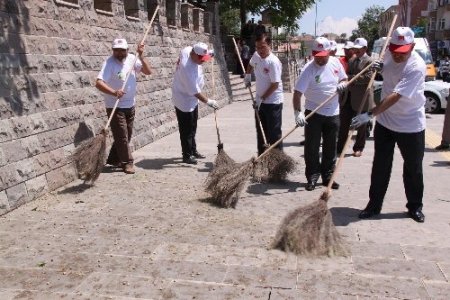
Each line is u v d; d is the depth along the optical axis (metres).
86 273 3.92
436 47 53.84
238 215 5.29
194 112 7.86
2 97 5.49
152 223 5.04
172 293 3.59
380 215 5.25
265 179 6.61
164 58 11.31
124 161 7.17
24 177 5.71
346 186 6.46
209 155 8.56
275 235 4.61
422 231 4.76
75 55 7.16
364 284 3.69
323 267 3.98
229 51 24.42
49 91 6.40
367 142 9.64
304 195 6.05
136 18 9.73
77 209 5.50
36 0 6.30
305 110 6.20
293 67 29.12
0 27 5.63
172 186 6.47
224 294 3.57
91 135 7.35
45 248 4.41
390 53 4.82
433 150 9.00
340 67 6.22
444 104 15.58
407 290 3.60
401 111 4.83
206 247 4.40
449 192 6.14
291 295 3.54
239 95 19.33
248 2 28.53
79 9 7.38
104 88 6.71
